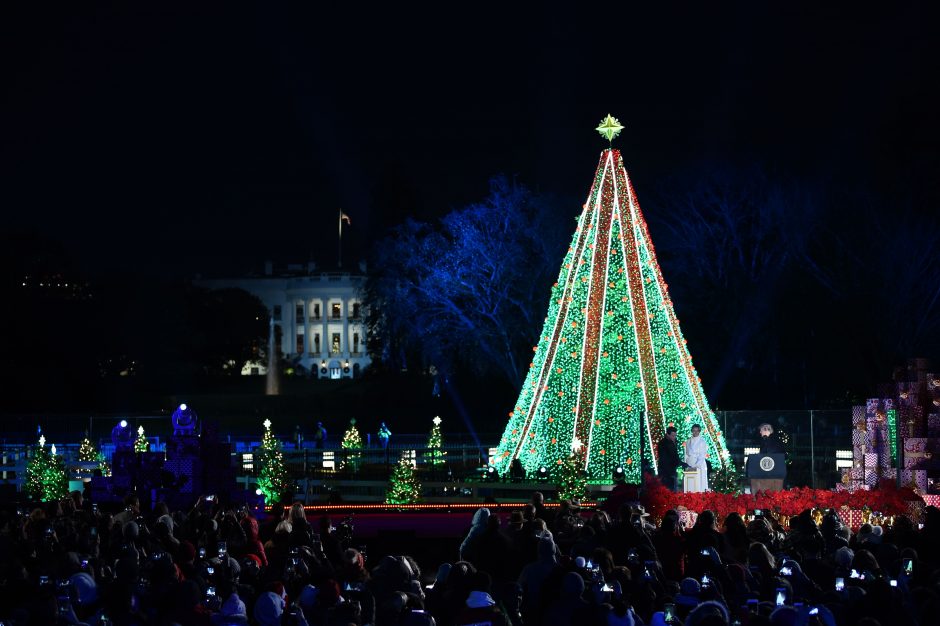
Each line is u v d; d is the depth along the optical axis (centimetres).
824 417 3469
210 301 15425
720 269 7062
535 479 3438
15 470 4531
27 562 1508
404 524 2992
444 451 4703
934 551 1747
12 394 9888
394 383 8988
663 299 3406
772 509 2397
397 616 1161
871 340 6297
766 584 1373
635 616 1140
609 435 3388
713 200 7075
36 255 10819
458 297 7850
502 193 7588
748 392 6844
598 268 3384
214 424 3206
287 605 1205
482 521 1764
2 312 10362
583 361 3375
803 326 6425
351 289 19488
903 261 6203
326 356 19400
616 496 2595
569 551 1727
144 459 3041
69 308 10681
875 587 1111
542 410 3456
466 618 1191
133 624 1152
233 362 15588
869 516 2411
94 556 1521
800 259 6644
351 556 1416
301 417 8631
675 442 2920
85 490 3169
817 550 1538
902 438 2612
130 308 10994
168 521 1709
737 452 3581
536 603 1439
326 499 3616
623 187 3419
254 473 4194
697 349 7031
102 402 10331
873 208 6347
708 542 1670
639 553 1516
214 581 1374
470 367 8062
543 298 7512
